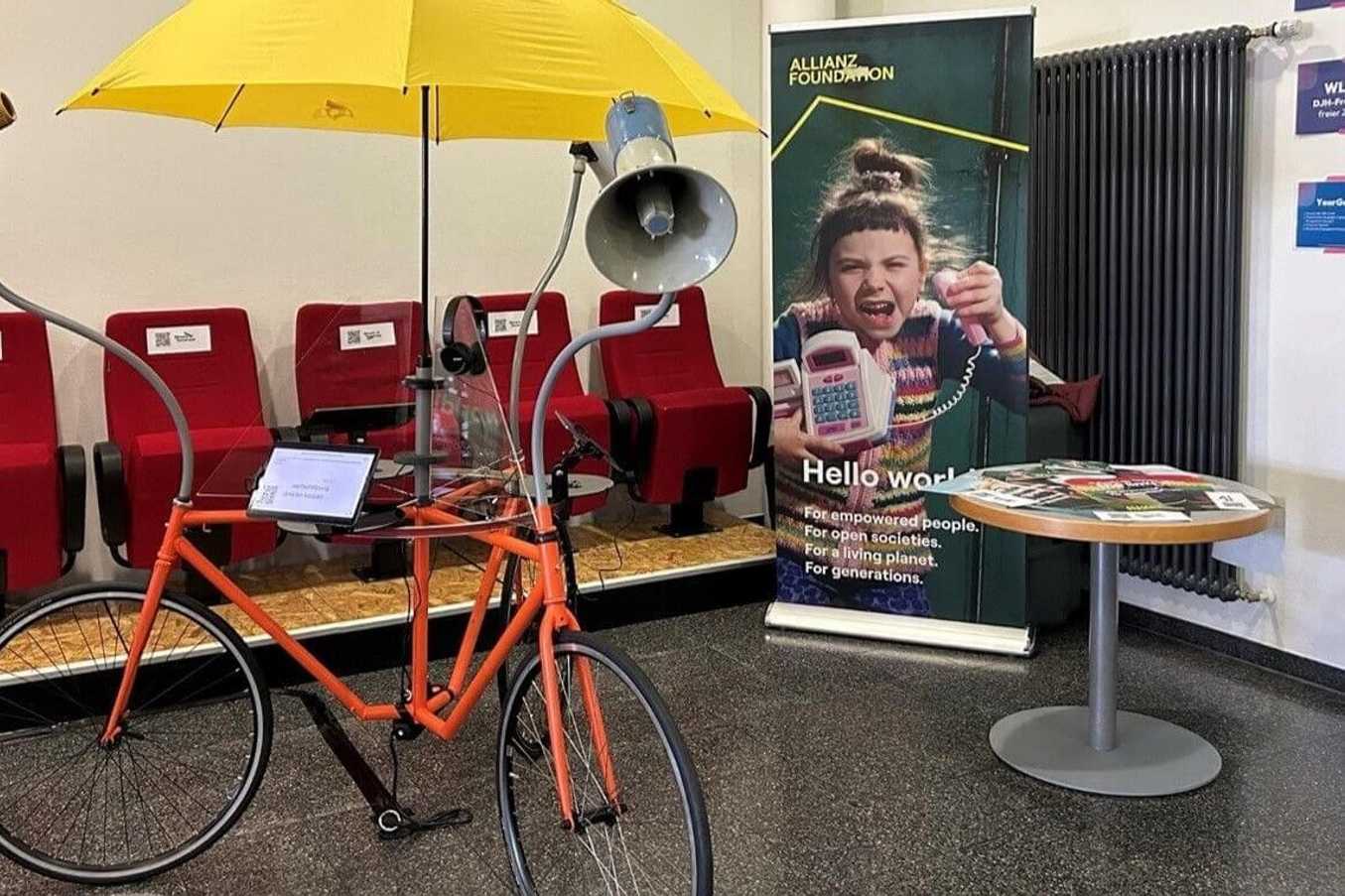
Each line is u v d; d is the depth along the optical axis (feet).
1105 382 13.80
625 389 16.21
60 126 13.93
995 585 13.35
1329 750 10.75
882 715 11.73
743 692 12.39
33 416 13.30
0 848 8.77
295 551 15.43
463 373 8.59
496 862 9.10
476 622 9.21
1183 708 11.73
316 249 15.46
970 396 13.12
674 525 16.65
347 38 7.30
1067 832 9.41
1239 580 12.82
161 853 9.09
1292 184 11.85
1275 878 8.69
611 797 7.33
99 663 11.72
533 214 16.67
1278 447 12.30
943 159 12.86
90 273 14.28
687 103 8.04
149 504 12.67
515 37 7.54
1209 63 12.14
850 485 13.82
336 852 9.30
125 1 14.10
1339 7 11.28
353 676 12.97
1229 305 12.28
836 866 8.95
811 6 16.65
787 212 13.62
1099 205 13.65
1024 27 12.39
